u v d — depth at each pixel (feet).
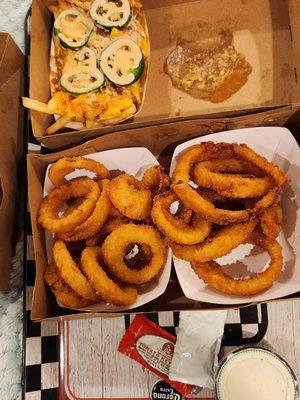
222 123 1.03
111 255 0.99
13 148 1.12
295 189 1.03
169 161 1.16
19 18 1.29
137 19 1.15
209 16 1.17
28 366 1.07
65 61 1.11
